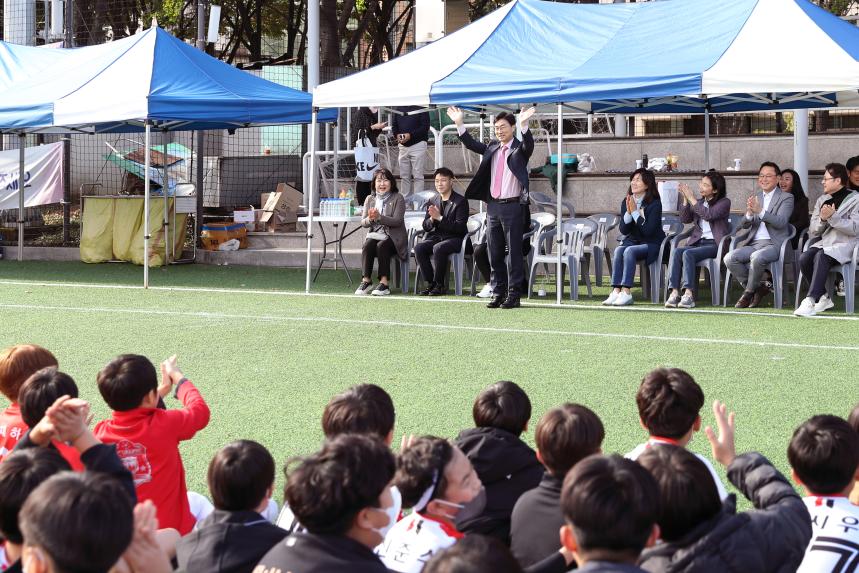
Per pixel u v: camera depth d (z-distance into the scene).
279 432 5.50
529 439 5.36
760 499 2.94
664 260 10.52
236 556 2.66
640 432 5.37
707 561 2.42
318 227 14.54
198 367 7.20
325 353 7.64
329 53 22.41
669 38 9.73
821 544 2.86
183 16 23.45
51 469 2.49
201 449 5.20
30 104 11.55
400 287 11.93
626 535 2.13
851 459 2.90
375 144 14.99
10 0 18.02
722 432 3.39
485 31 10.62
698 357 7.30
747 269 9.85
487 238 10.01
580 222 11.09
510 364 7.16
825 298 9.30
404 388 6.46
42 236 16.62
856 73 8.43
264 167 17.25
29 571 1.91
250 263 14.38
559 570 2.72
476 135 16.53
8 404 6.14
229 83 11.94
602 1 18.94
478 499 3.29
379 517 2.41
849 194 9.33
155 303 10.41
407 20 27.34
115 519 1.91
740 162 14.11
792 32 9.05
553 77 9.41
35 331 8.69
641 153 14.96
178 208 14.98
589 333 8.38
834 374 6.66
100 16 20.78
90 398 6.37
